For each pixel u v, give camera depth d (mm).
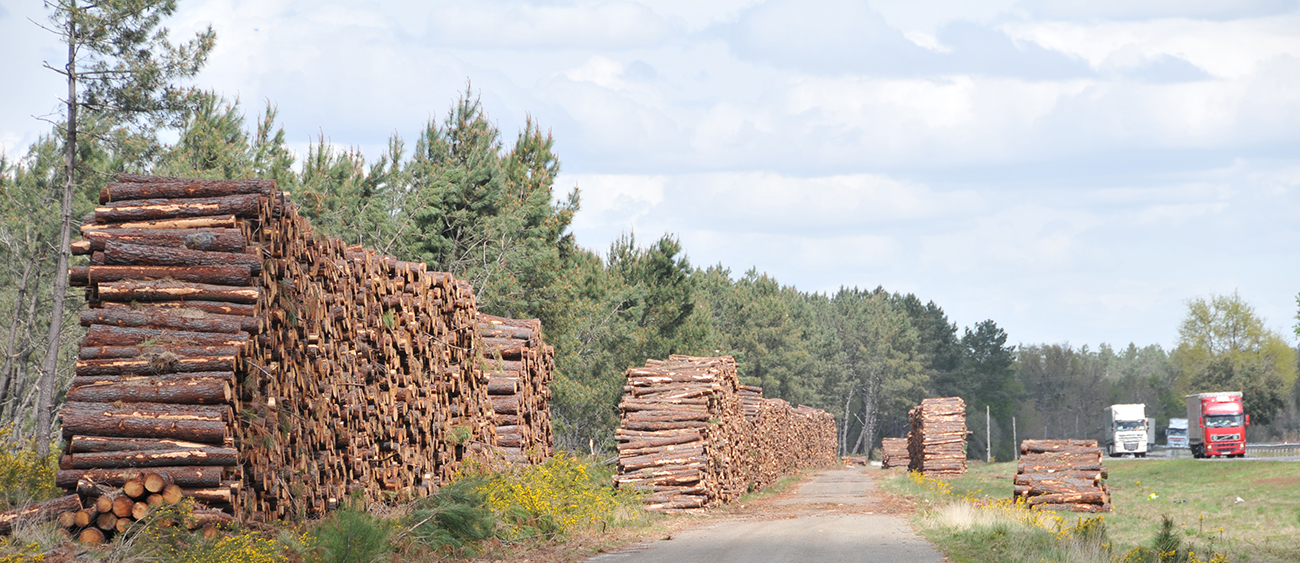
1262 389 102250
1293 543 21078
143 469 11742
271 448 13227
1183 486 42250
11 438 16047
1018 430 153875
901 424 154625
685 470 28141
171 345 12180
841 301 158125
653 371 31219
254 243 13117
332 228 37281
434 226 40500
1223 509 31531
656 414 29469
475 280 40000
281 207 13953
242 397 12883
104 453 11734
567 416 50625
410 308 18812
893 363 139125
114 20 29703
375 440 17422
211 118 38375
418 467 18859
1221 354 105938
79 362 12008
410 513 16125
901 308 157375
